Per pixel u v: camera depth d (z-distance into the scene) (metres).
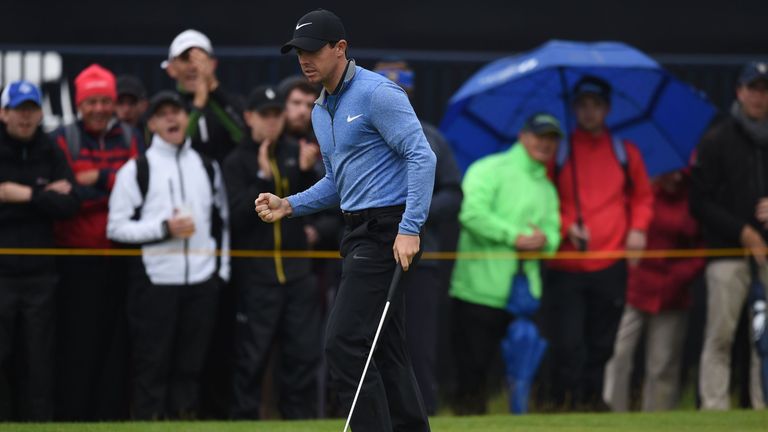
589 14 38.97
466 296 31.30
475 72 37.03
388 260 18.45
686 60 37.44
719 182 31.81
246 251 29.11
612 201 31.83
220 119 30.20
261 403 30.19
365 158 18.45
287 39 38.12
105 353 29.08
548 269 31.81
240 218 28.86
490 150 33.88
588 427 24.80
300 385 29.30
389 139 18.14
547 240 31.16
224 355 29.94
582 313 31.27
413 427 19.20
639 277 33.47
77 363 28.78
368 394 18.39
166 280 28.22
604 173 31.98
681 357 34.09
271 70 36.16
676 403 33.94
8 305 27.38
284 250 29.16
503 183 31.27
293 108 31.27
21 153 27.75
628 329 33.62
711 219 31.70
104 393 29.08
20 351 27.81
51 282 28.00
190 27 37.81
